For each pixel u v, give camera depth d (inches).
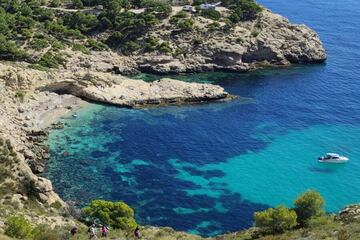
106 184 3789.4
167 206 3550.7
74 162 4079.7
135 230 2593.5
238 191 3782.0
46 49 6033.5
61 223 2706.7
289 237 2230.6
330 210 3595.0
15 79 4990.2
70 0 7583.7
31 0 7367.1
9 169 3026.6
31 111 4825.3
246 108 5344.5
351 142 4655.5
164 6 6953.7
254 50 6692.9
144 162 4148.6
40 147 4220.0
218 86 5679.1
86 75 5423.2
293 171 4116.6
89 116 4953.3
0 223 2278.5
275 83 6102.4
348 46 7529.5
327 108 5393.7
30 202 2913.4
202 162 4192.9
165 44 6505.9
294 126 4953.3
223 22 6924.2
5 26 6171.3
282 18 7214.6
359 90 5890.8
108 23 6825.8
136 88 5502.0
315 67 6707.7
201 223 3371.1
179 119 5019.7
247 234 2593.5
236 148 4468.5
